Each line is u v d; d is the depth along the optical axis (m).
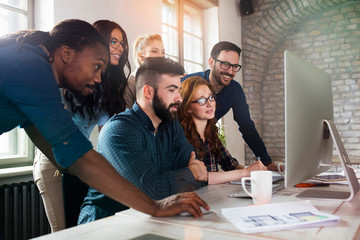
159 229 0.72
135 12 2.77
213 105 1.75
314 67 1.17
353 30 4.05
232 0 4.27
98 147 1.27
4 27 2.13
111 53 1.93
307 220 0.73
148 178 1.12
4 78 0.77
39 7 2.24
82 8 2.33
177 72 1.33
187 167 1.28
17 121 0.91
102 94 1.80
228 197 1.06
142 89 1.33
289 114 0.96
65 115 0.83
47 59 0.86
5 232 1.90
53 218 1.77
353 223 0.74
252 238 0.65
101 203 1.15
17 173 2.02
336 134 1.10
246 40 4.39
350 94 4.06
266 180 0.92
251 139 2.48
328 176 1.45
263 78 4.55
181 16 3.69
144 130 1.30
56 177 1.79
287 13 4.16
